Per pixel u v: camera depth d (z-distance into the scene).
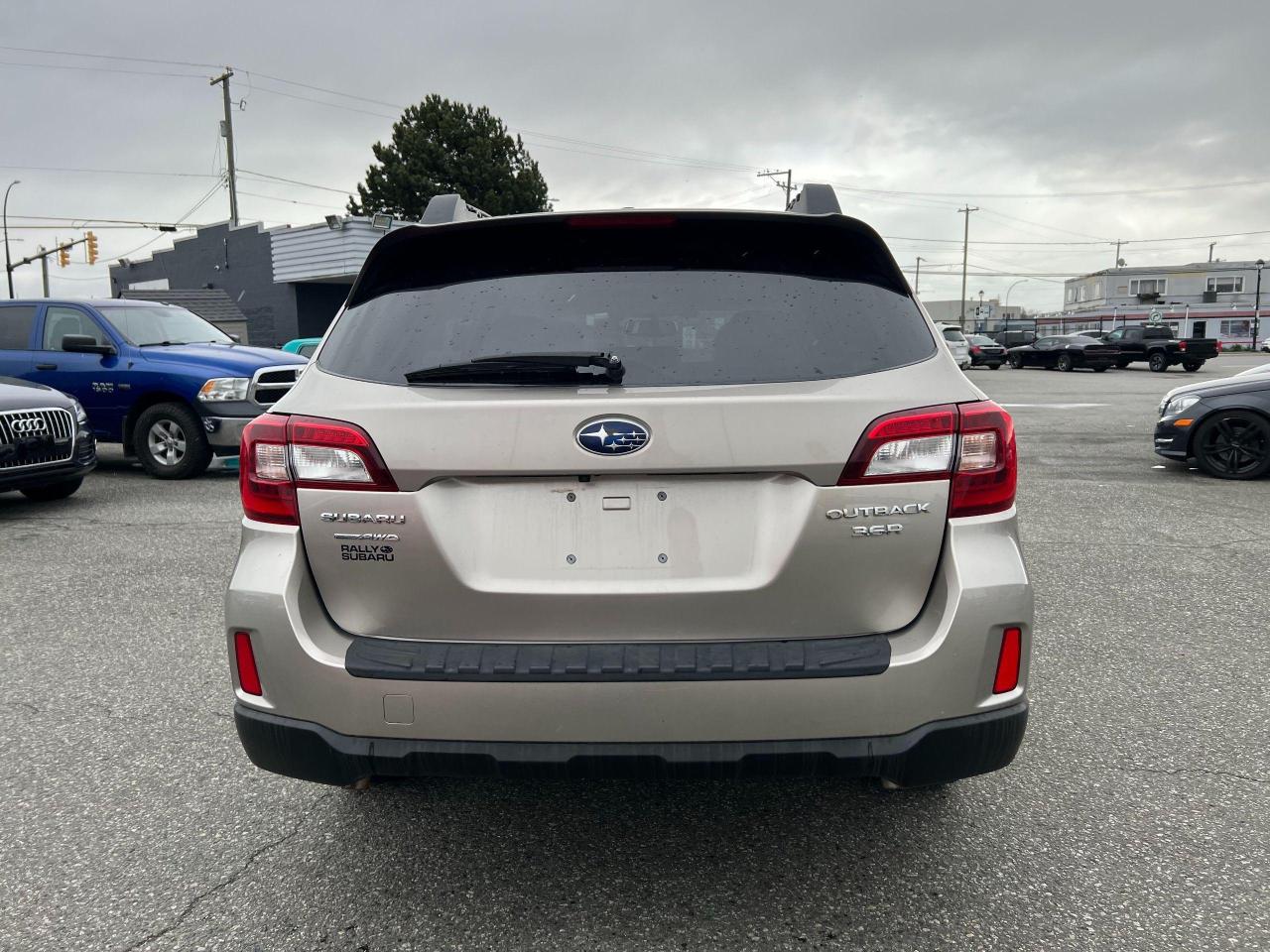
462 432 2.09
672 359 2.18
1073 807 2.87
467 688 2.08
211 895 2.46
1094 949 2.21
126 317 9.94
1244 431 9.08
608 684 2.05
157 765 3.20
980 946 2.22
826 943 2.24
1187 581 5.39
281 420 2.21
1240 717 3.52
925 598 2.15
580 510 2.13
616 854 2.63
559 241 2.41
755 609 2.11
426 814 2.87
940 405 2.14
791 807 2.89
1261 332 69.06
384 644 2.16
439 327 2.31
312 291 33.66
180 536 6.73
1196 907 2.36
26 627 4.67
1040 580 5.43
